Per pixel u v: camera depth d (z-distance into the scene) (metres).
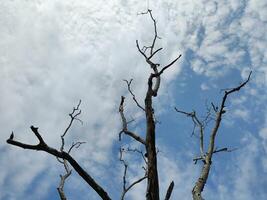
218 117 10.82
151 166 6.56
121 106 8.04
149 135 6.84
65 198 10.41
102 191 6.04
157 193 6.43
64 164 11.32
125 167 11.12
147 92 7.18
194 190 9.09
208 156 10.12
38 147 5.70
